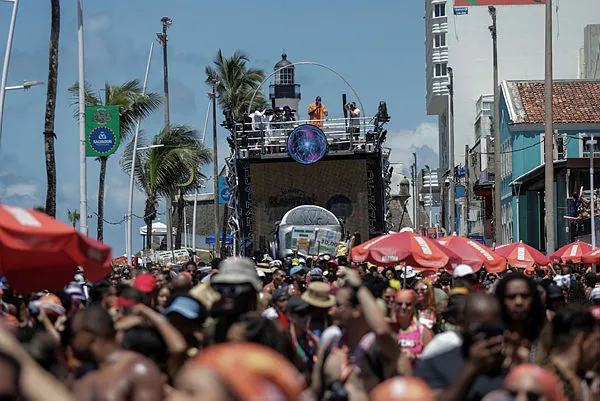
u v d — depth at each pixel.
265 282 29.50
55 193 40.50
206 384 5.08
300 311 14.71
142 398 7.43
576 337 10.31
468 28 138.62
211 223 146.62
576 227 68.06
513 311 11.23
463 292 16.70
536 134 87.62
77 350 10.65
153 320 11.10
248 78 108.69
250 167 57.41
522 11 136.38
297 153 56.06
